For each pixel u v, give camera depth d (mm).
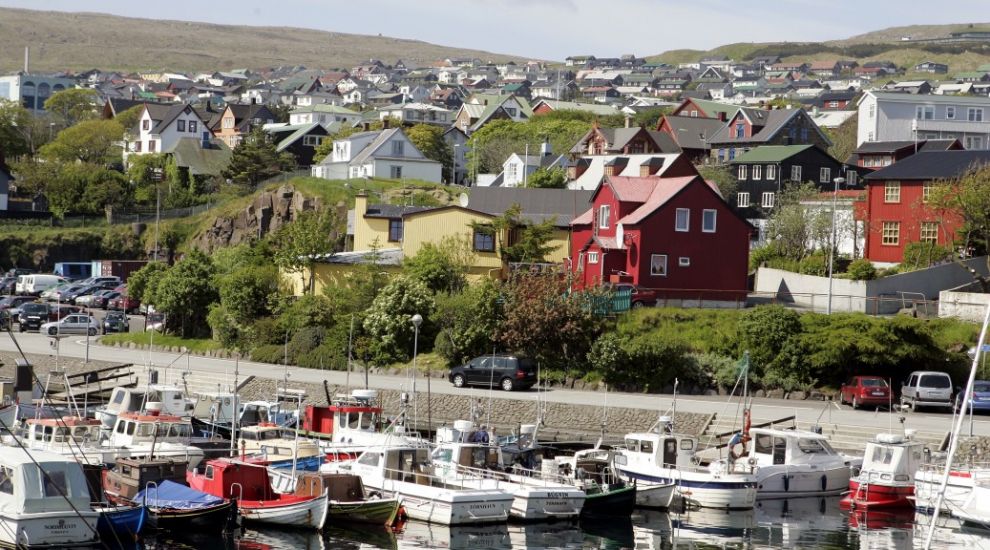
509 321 73688
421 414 67000
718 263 85500
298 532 45094
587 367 72688
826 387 68688
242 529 45375
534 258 89000
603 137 157000
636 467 52469
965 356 69500
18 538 39688
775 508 51531
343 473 48375
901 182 96062
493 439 53969
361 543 43781
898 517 49750
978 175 88625
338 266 89312
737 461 52719
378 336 78438
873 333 68250
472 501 46656
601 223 88188
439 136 179375
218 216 142000
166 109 186625
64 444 50875
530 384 70500
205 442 54250
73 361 81938
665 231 84188
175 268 92938
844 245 104062
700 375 70250
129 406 60500
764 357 69750
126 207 153500
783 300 88125
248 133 199625
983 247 91125
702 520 48969
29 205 163125
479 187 113500
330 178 149750
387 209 101312
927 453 52625
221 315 87375
